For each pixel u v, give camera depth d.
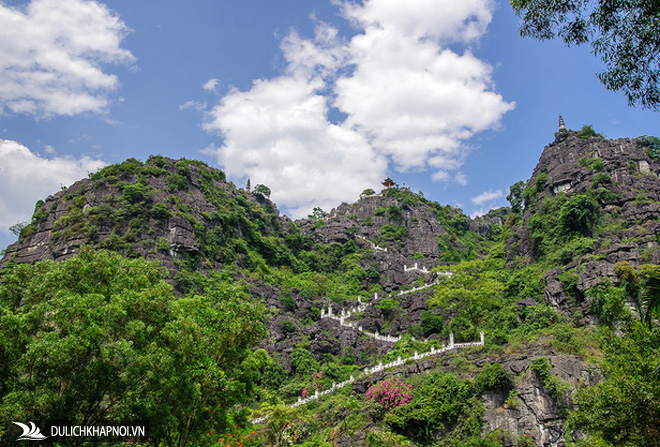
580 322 63.66
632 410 31.38
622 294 62.31
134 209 99.38
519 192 122.00
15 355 27.25
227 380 36.00
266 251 121.62
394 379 57.50
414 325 82.88
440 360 60.44
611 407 32.59
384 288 115.75
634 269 67.62
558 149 111.56
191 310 38.59
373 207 160.62
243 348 39.47
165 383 30.31
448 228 160.75
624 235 80.50
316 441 48.25
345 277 121.31
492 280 75.12
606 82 24.44
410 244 142.62
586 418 34.25
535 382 50.59
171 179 112.06
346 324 85.62
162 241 95.81
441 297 72.75
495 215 190.88
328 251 136.00
